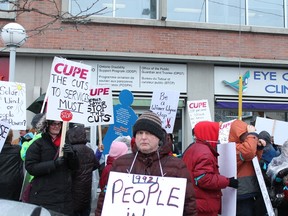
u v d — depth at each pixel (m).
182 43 10.95
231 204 3.97
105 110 6.52
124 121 7.02
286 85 11.49
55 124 4.12
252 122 11.54
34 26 10.29
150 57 10.61
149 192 2.81
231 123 4.62
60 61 4.21
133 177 2.87
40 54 10.22
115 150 4.66
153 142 2.92
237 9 11.62
